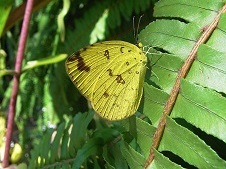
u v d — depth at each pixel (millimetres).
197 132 97
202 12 87
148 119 95
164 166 82
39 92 171
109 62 91
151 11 131
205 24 86
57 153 118
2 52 163
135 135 89
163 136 84
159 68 88
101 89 93
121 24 140
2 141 130
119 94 91
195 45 85
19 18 145
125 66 90
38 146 126
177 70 85
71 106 164
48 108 170
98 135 105
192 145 79
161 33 90
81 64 90
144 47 91
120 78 91
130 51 89
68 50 153
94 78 92
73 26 154
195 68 83
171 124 82
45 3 143
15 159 124
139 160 86
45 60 126
